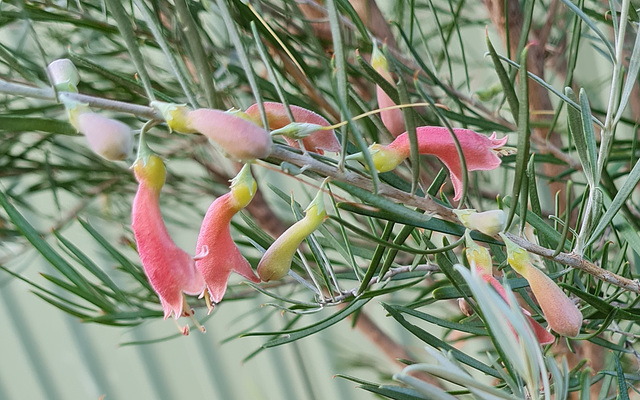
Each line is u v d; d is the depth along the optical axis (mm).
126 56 554
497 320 415
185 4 430
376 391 460
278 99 525
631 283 467
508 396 416
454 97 533
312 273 508
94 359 1370
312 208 451
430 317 485
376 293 485
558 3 561
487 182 708
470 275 415
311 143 452
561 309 447
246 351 1326
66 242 506
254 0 516
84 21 505
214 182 648
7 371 1390
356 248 512
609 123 454
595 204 461
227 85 525
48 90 428
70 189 582
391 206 444
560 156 543
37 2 509
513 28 558
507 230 448
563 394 435
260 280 453
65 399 1416
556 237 476
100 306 507
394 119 470
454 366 425
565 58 644
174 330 1334
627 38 558
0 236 564
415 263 488
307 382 1184
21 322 1330
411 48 519
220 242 448
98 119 422
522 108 422
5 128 420
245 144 424
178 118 427
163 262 439
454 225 458
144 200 440
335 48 421
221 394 1368
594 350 574
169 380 1384
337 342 1230
